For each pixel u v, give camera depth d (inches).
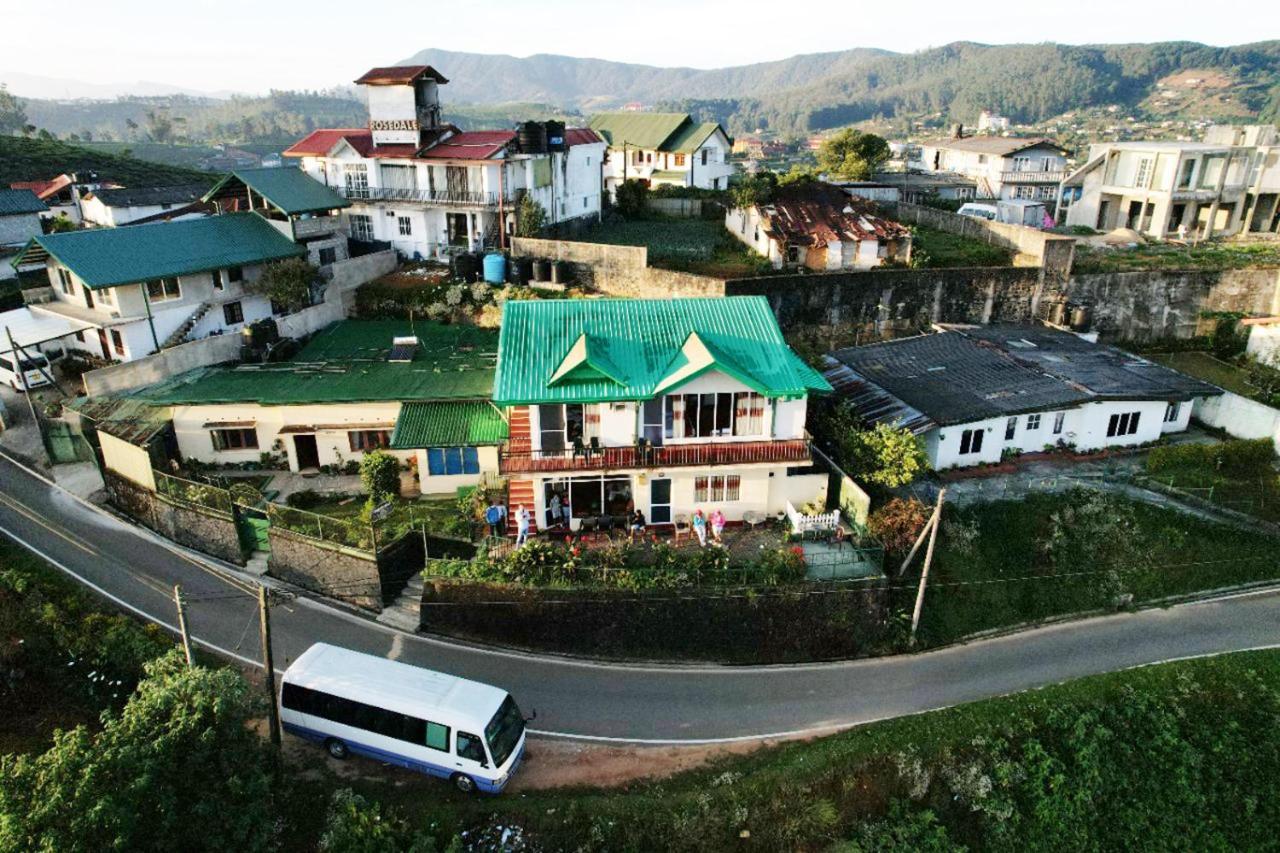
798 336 1596.9
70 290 1499.8
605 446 1071.0
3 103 6889.8
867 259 1813.5
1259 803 927.7
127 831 597.3
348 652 880.9
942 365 1453.0
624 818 797.9
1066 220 2539.4
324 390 1290.6
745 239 1979.6
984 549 1155.9
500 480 1223.5
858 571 1045.8
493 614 1017.5
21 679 884.6
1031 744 920.3
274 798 765.9
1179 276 1738.4
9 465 1318.9
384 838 743.1
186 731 677.9
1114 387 1357.0
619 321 1151.6
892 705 968.9
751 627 1023.6
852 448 1160.2
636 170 2630.4
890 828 853.2
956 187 2878.9
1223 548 1214.3
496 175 1830.7
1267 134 2273.6
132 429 1206.3
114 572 1094.4
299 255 1679.4
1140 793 920.9
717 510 1129.4
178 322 1492.4
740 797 827.4
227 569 1131.9
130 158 3986.2
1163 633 1112.8
